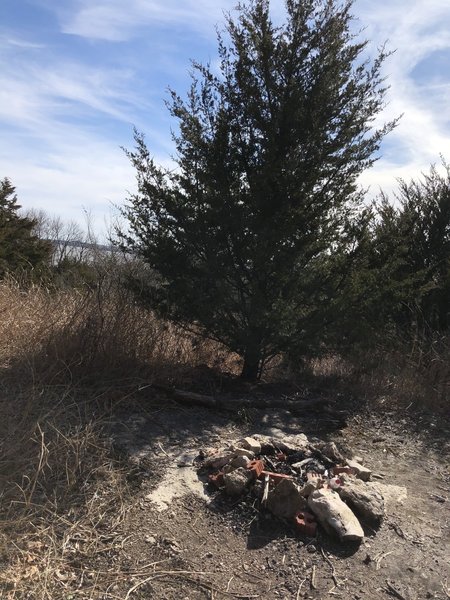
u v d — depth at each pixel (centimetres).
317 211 564
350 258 580
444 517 372
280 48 570
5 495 316
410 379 659
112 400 488
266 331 567
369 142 580
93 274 661
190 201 562
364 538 335
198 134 575
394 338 745
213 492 366
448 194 832
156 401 510
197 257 565
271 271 557
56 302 608
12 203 1498
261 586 284
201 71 580
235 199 552
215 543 316
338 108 571
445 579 304
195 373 591
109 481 357
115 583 271
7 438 364
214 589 276
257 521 339
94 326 530
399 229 604
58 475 349
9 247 1200
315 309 563
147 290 588
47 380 483
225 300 549
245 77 571
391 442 514
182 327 591
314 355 599
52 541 292
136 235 580
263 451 421
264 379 640
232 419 505
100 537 305
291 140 566
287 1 570
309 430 512
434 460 480
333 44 564
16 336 535
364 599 281
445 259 812
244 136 582
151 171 571
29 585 258
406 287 670
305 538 328
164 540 311
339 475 397
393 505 381
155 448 418
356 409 592
